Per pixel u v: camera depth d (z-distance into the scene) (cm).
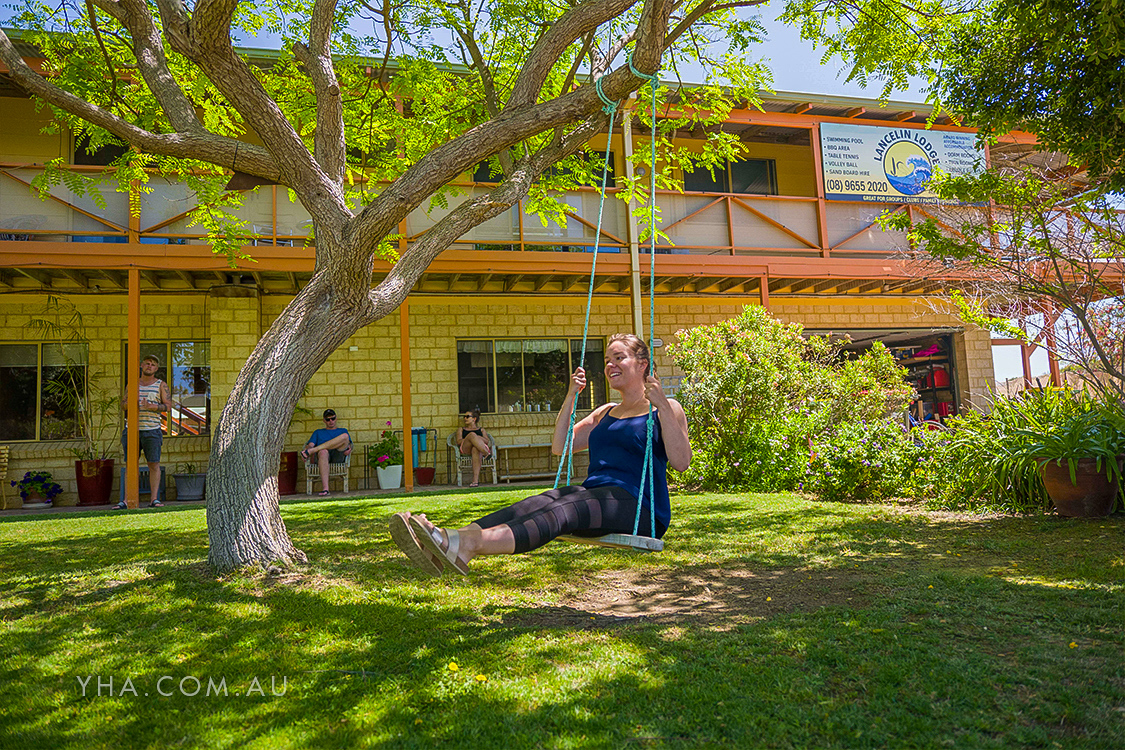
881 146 1195
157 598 350
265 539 405
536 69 480
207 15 395
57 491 1016
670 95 1002
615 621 320
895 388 952
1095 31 477
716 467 871
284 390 429
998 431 689
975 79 568
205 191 734
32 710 226
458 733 203
